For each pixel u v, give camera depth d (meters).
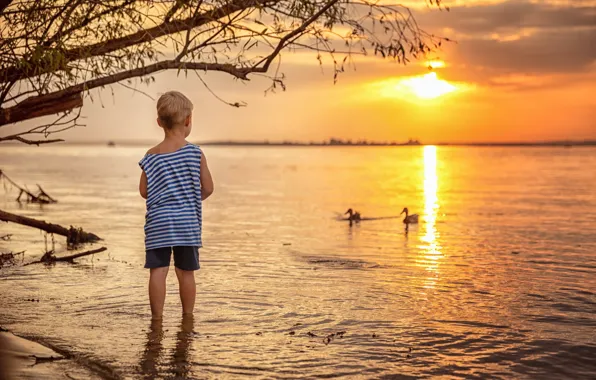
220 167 91.62
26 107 7.18
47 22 6.96
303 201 30.41
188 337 6.44
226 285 9.16
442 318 7.38
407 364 5.75
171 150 6.81
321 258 12.12
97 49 7.13
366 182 51.03
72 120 7.31
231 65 6.97
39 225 13.08
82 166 81.38
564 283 9.62
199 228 6.93
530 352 6.14
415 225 19.72
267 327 6.89
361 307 7.87
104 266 10.88
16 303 7.91
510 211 25.19
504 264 11.55
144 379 5.23
